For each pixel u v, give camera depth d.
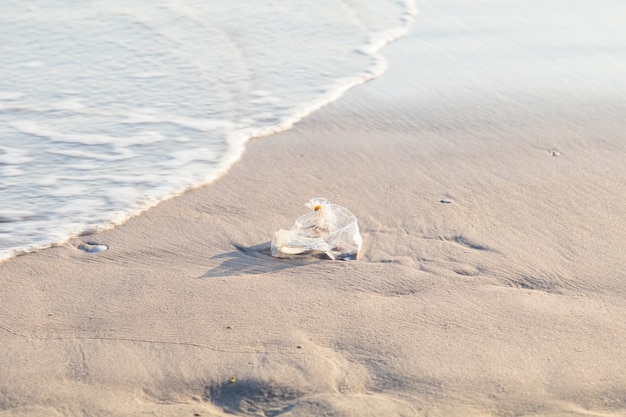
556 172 5.04
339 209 4.50
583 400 2.95
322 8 8.71
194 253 4.10
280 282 3.81
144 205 4.62
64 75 6.71
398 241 4.22
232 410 2.94
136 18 8.23
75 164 5.13
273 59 7.21
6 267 3.93
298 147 5.48
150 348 3.27
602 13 8.40
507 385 3.03
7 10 8.38
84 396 2.98
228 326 3.43
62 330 3.39
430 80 6.72
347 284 3.79
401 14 8.48
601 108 6.11
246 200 4.71
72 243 4.20
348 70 6.96
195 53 7.30
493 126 5.80
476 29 7.99
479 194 4.74
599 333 3.35
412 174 5.04
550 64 7.02
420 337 3.33
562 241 4.17
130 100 6.24
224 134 5.66
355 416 2.85
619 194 4.72
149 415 2.88
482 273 3.88
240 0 8.93
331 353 3.24
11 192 4.72
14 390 3.00
